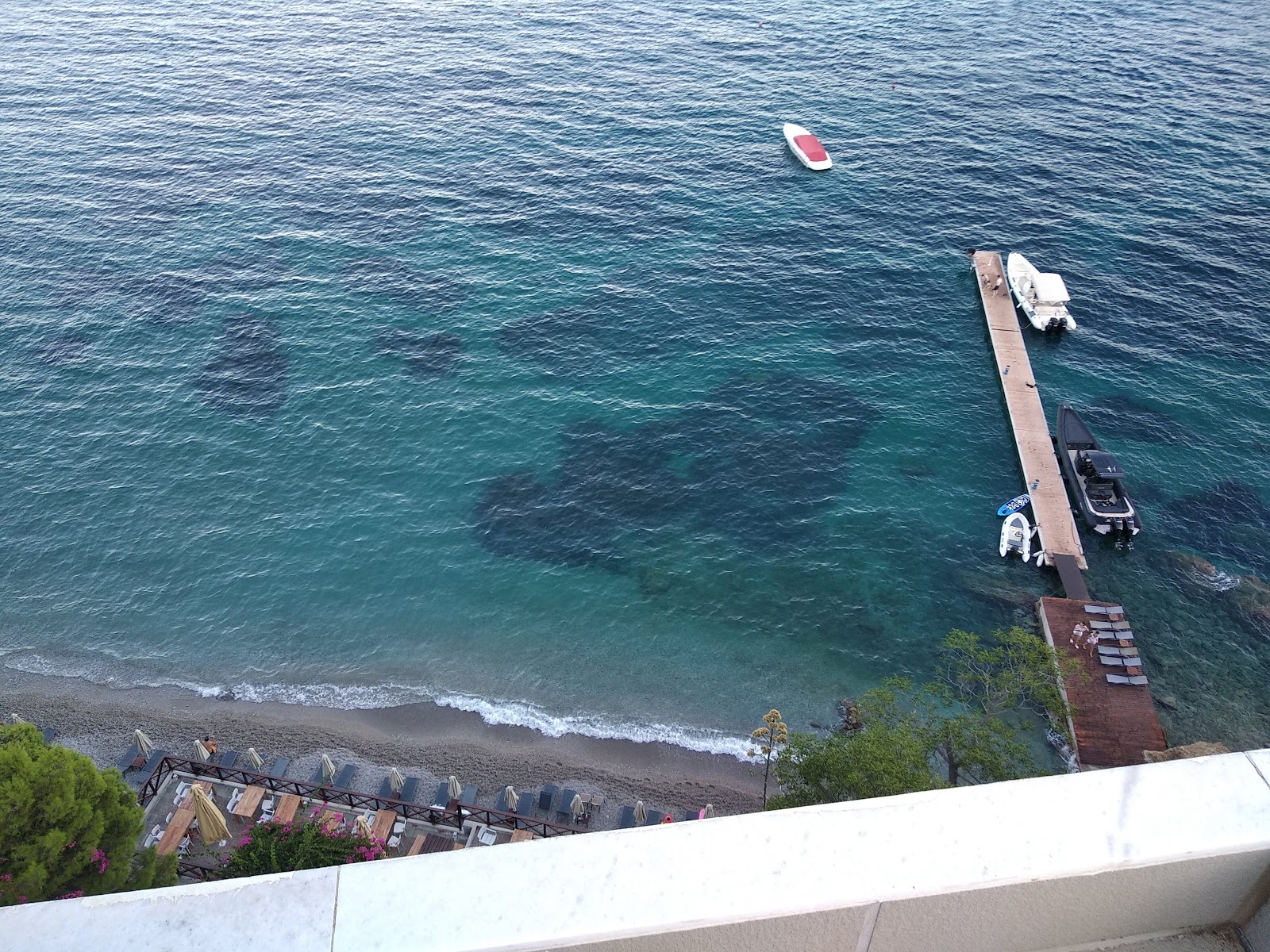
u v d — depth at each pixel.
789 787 35.16
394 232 77.62
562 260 74.50
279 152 89.00
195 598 49.78
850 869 6.05
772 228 78.75
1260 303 69.06
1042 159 87.38
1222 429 59.00
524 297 70.44
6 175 84.50
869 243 76.94
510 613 48.84
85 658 47.22
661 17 120.81
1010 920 6.28
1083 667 44.28
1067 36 113.31
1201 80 101.12
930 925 6.18
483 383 62.38
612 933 5.72
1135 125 92.56
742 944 5.99
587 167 87.00
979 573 50.75
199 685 45.97
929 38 113.50
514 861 6.05
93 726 43.97
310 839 30.20
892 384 63.09
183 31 116.75
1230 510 53.72
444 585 50.19
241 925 5.70
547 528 52.97
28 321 67.25
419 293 70.62
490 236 77.25
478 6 125.00
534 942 5.68
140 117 94.94
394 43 113.31
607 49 111.31
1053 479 55.09
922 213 80.56
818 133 92.56
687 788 41.38
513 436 58.66
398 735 43.59
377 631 48.22
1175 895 6.32
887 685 41.00
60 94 99.62
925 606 49.09
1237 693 44.38
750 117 95.69
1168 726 43.03
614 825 39.56
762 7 124.12
